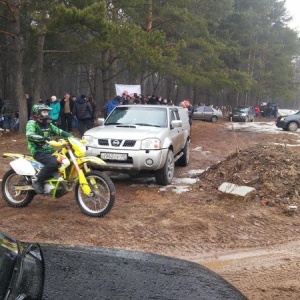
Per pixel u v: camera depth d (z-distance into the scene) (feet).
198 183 29.40
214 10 111.45
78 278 7.79
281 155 29.86
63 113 57.57
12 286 6.99
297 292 14.26
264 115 169.68
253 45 153.48
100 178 21.30
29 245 9.16
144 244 18.15
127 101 62.18
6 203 23.93
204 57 105.19
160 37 70.69
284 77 174.29
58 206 23.57
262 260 16.93
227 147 55.72
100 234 19.15
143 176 32.32
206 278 8.46
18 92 59.31
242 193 25.04
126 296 7.27
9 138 54.13
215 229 20.11
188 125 39.34
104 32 54.49
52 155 21.79
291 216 22.18
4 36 85.15
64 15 50.96
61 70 123.85
